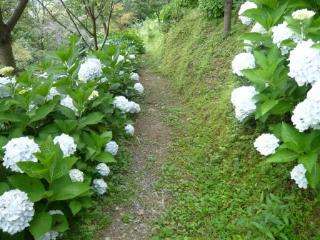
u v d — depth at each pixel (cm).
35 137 362
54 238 281
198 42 780
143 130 541
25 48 1091
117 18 1306
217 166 399
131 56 869
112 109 464
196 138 479
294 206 291
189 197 362
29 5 1041
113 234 320
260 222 282
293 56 251
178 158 445
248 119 385
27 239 285
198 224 323
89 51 668
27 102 353
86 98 399
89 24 993
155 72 920
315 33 277
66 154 317
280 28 296
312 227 271
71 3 754
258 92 309
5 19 759
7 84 379
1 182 289
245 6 383
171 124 554
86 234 306
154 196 374
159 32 1239
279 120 354
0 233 268
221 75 602
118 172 413
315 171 246
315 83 235
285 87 285
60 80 428
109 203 354
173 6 1137
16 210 252
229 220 316
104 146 402
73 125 370
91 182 357
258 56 294
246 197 332
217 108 508
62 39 1182
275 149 286
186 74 724
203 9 820
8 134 348
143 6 1438
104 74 571
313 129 254
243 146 392
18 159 278
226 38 675
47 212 285
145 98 695
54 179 285
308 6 323
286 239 264
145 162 444
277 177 329
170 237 312
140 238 316
